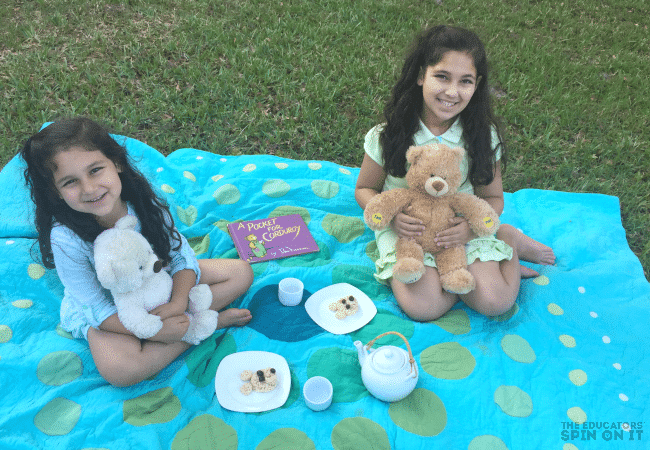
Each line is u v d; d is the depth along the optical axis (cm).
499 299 236
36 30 434
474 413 204
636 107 457
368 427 195
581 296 259
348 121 400
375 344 228
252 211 299
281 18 506
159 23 465
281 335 230
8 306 221
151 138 364
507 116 421
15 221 256
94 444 183
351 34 501
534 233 302
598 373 222
